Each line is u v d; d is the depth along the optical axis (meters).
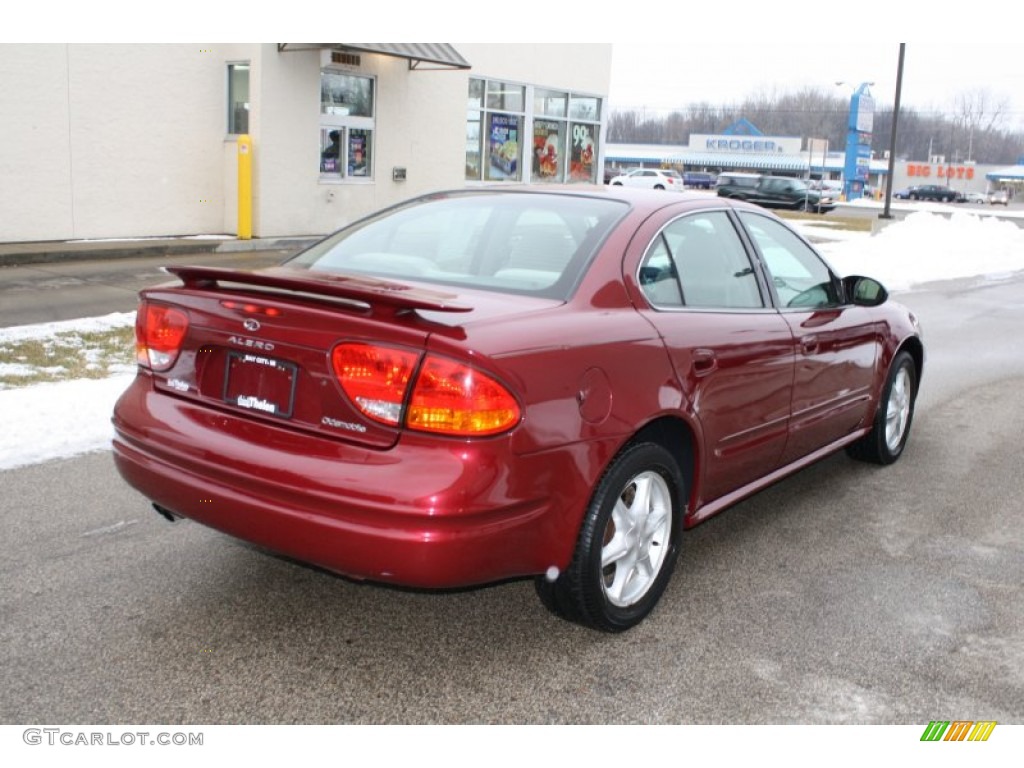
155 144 14.66
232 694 2.99
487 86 20.25
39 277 11.45
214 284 3.28
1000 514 4.91
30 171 13.23
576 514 3.10
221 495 3.03
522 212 3.83
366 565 2.81
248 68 15.26
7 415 5.62
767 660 3.32
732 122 131.38
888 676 3.24
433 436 2.80
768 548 4.36
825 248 20.47
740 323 3.91
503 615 3.60
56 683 3.00
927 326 11.53
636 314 3.44
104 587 3.66
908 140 139.88
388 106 17.66
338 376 2.89
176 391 3.32
